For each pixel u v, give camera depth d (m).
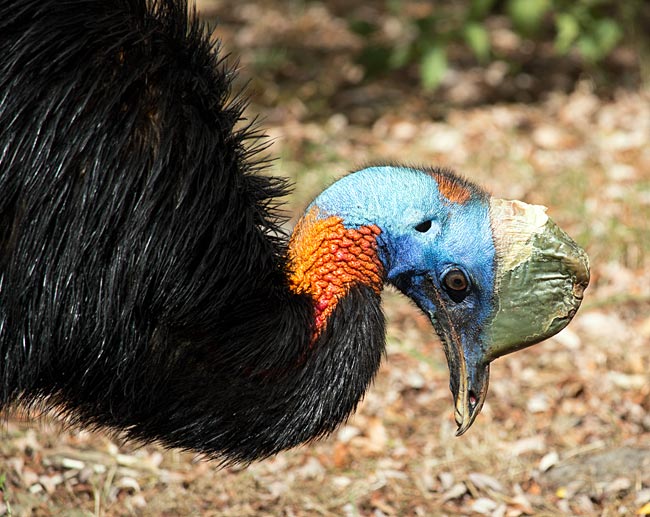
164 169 6.16
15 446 9.06
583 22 16.06
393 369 10.68
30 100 5.96
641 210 12.97
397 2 17.70
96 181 6.02
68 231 6.04
